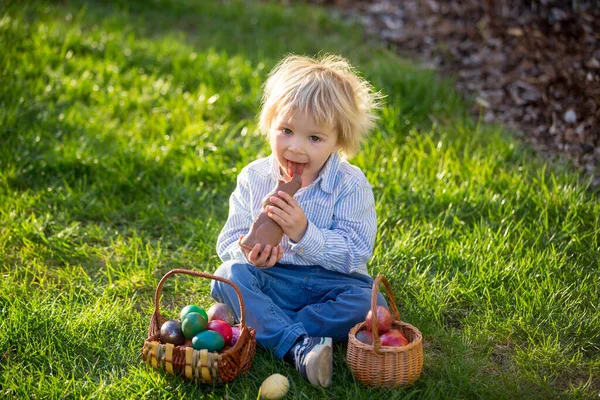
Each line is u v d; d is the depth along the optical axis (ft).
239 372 8.26
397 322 8.66
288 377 8.49
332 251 9.00
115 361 8.83
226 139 14.84
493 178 13.37
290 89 8.74
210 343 8.11
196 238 11.89
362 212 9.36
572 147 14.26
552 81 16.28
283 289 9.29
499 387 8.43
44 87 16.24
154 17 21.88
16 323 9.19
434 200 12.60
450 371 8.61
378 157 14.21
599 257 10.98
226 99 16.26
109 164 13.71
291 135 8.79
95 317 9.53
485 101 16.37
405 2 22.54
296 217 8.49
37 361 8.78
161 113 15.85
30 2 19.29
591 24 17.08
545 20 18.19
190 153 14.23
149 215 12.52
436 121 15.58
